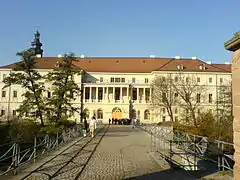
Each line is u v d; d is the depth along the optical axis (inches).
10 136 1220.5
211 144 846.5
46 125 1437.0
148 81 4133.9
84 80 4106.8
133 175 546.6
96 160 721.0
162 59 4355.3
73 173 546.0
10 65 3922.2
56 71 1546.5
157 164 674.8
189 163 699.4
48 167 592.1
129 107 3922.2
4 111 3831.2
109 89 3996.1
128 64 4271.7
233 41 204.2
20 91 3848.4
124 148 994.7
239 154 205.8
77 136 1444.4
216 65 4188.0
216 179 478.3
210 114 1295.5
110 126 2817.4
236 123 208.8
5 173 507.5
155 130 1573.6
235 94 210.2
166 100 2719.0
